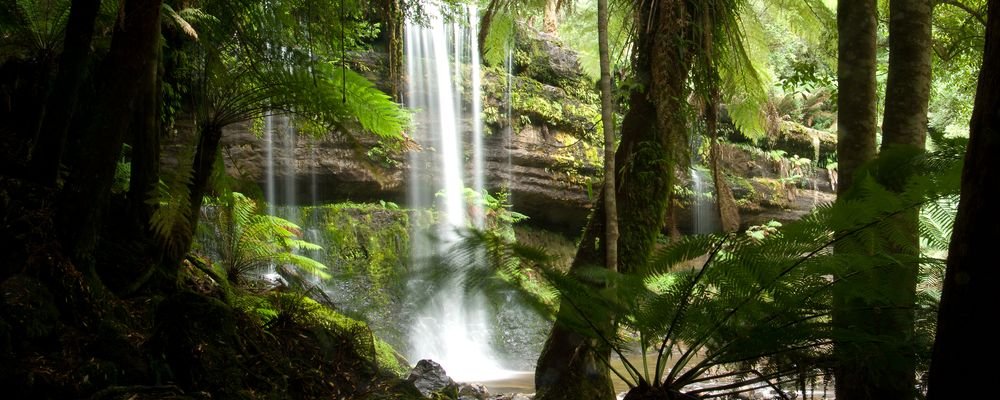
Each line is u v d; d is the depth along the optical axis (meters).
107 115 3.09
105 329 2.71
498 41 6.65
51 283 2.78
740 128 6.99
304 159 11.55
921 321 2.27
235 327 3.17
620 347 2.29
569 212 14.71
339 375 3.90
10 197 3.00
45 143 3.35
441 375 5.11
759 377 2.25
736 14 5.52
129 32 3.16
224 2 4.69
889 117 3.97
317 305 4.64
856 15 4.16
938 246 2.23
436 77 12.98
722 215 5.31
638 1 5.19
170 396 2.49
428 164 12.77
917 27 3.92
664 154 4.96
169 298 2.83
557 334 4.61
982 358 1.27
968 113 11.37
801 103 17.97
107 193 3.18
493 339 9.48
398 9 5.52
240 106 3.82
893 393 2.71
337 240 10.42
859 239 2.05
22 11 4.46
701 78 5.14
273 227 5.60
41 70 4.43
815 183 17.08
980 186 1.28
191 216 3.74
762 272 2.01
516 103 13.95
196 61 5.34
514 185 13.86
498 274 1.94
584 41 8.45
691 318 2.08
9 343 2.38
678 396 2.14
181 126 7.29
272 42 4.77
